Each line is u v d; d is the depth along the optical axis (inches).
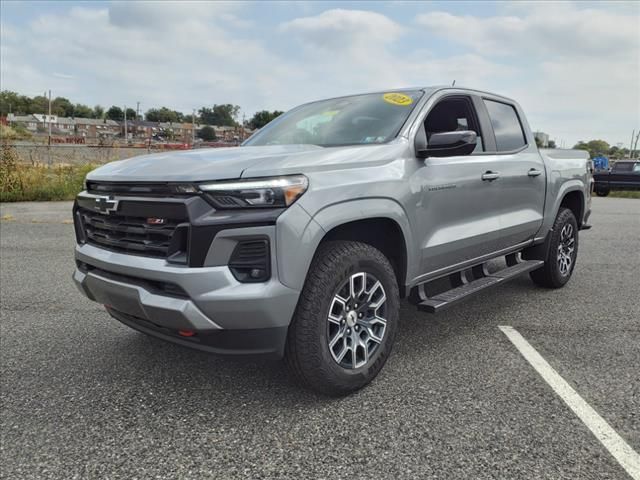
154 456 92.0
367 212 111.7
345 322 111.3
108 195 112.7
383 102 146.6
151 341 149.7
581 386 118.0
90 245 122.0
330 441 95.8
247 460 90.4
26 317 171.6
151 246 103.6
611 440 95.4
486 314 173.9
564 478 84.4
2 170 550.6
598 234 370.3
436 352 139.3
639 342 146.6
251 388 118.5
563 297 195.3
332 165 109.0
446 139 123.9
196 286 95.0
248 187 95.9
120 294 106.9
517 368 128.4
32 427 102.2
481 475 85.2
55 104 6309.1
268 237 96.1
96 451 93.7
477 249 153.6
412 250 127.0
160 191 101.6
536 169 181.8
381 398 112.7
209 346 101.0
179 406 110.3
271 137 153.9
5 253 277.6
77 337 153.0
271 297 96.0
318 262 106.0
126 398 114.1
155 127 5132.9
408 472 86.2
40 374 127.1
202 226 95.3
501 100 179.3
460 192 142.9
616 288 209.5
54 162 668.1
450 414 105.3
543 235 193.2
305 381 108.5
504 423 101.6
